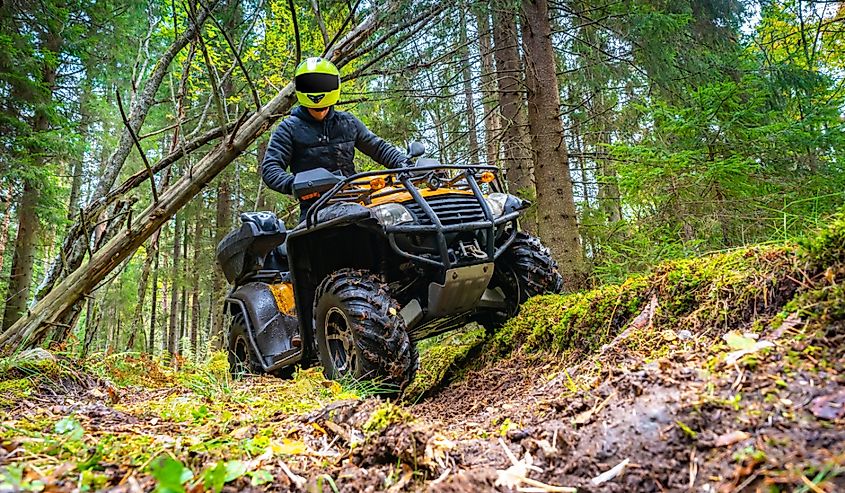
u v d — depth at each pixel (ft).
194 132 14.02
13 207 36.50
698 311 7.06
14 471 4.24
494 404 8.68
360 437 5.70
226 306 15.52
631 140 22.36
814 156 16.71
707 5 23.61
